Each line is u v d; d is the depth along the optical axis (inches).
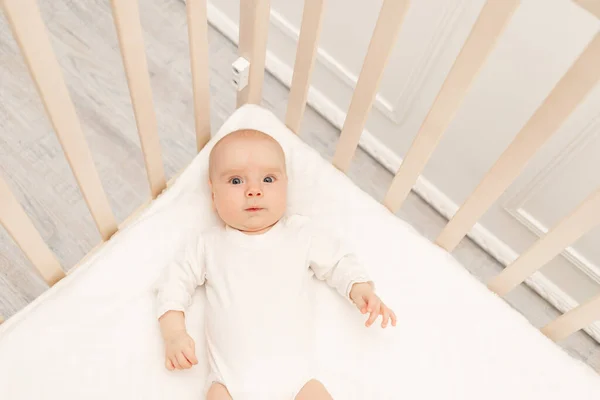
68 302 39.0
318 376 40.6
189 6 34.6
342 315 42.4
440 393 40.7
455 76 34.1
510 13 29.2
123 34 31.6
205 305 41.3
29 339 37.3
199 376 39.3
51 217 61.2
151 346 39.0
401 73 57.6
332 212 45.1
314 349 41.3
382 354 41.4
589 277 58.0
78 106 67.8
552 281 62.3
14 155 63.9
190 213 43.5
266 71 73.2
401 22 33.5
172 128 68.5
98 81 69.7
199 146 48.4
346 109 68.8
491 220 62.7
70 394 36.6
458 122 56.3
